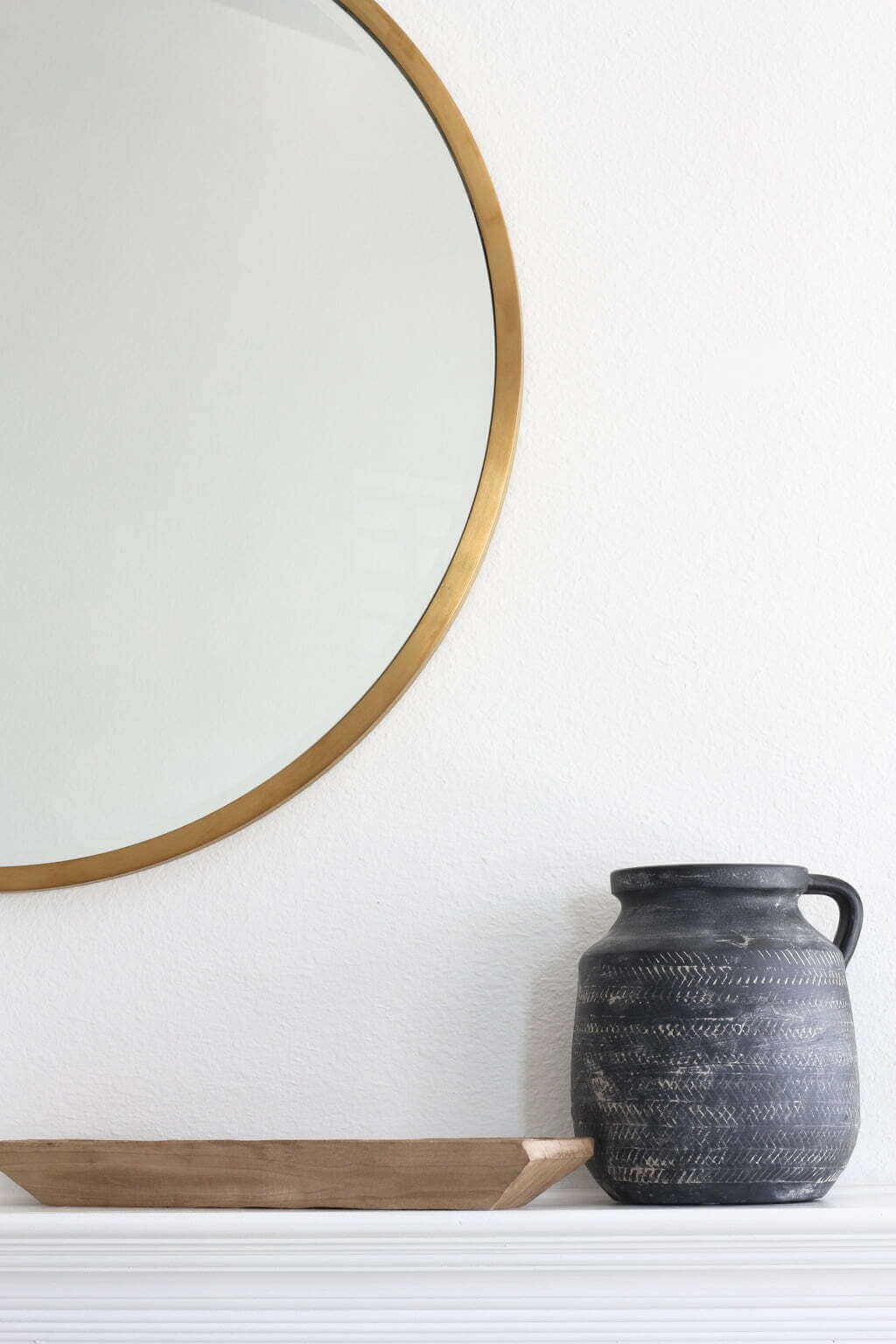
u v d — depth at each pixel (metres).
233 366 0.97
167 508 0.95
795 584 0.95
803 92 1.00
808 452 0.96
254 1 1.00
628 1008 0.77
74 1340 0.74
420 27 1.00
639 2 1.00
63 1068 0.90
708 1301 0.73
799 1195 0.76
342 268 0.97
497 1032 0.90
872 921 0.91
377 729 0.93
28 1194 0.86
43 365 0.97
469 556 0.93
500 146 0.99
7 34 1.00
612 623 0.94
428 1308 0.73
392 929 0.91
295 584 0.94
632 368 0.97
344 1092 0.89
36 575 0.95
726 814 0.92
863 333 0.97
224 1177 0.74
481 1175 0.71
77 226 0.98
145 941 0.91
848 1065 0.77
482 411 0.95
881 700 0.94
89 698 0.93
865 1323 0.73
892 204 0.99
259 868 0.92
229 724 0.93
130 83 1.00
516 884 0.91
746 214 0.98
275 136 0.99
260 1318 0.73
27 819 0.92
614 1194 0.80
